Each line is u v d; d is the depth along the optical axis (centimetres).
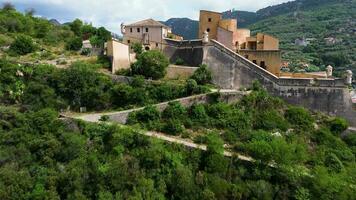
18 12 9988
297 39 17950
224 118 5225
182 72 6375
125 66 6700
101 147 4538
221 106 5334
